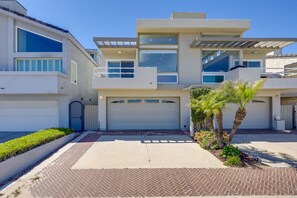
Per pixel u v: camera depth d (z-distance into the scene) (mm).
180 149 9477
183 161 7684
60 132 10625
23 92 13398
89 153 8883
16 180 6008
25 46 15211
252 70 13656
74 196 5027
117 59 17469
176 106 15547
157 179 6008
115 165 7266
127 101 15422
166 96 15352
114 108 15398
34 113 14570
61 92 13992
